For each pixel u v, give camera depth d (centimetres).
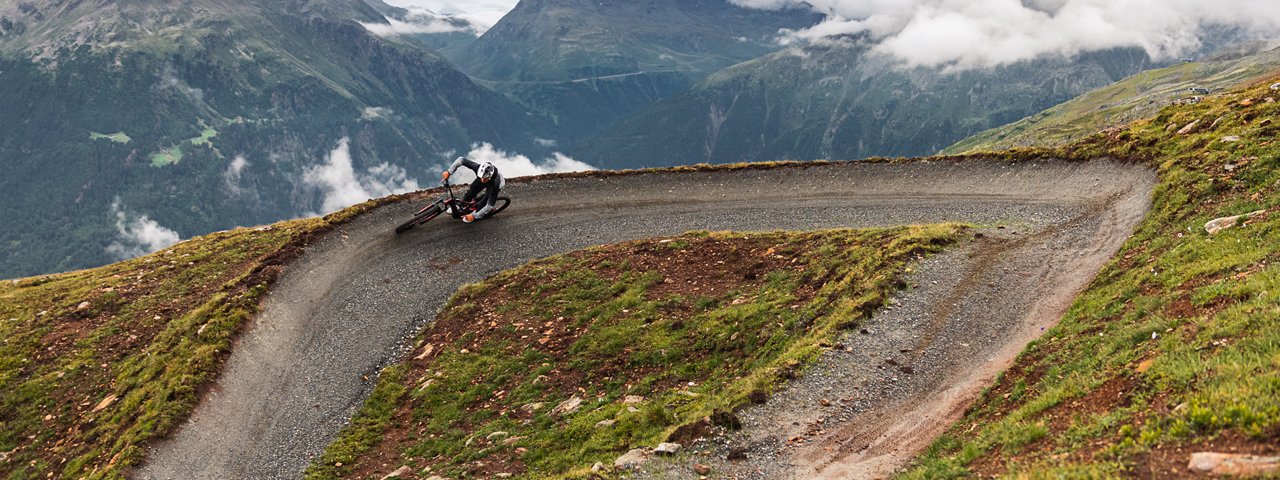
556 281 3553
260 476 2458
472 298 3600
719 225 4219
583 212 4619
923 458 1402
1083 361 1510
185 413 2716
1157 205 2780
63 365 3178
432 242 4281
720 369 2375
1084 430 1108
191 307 3581
